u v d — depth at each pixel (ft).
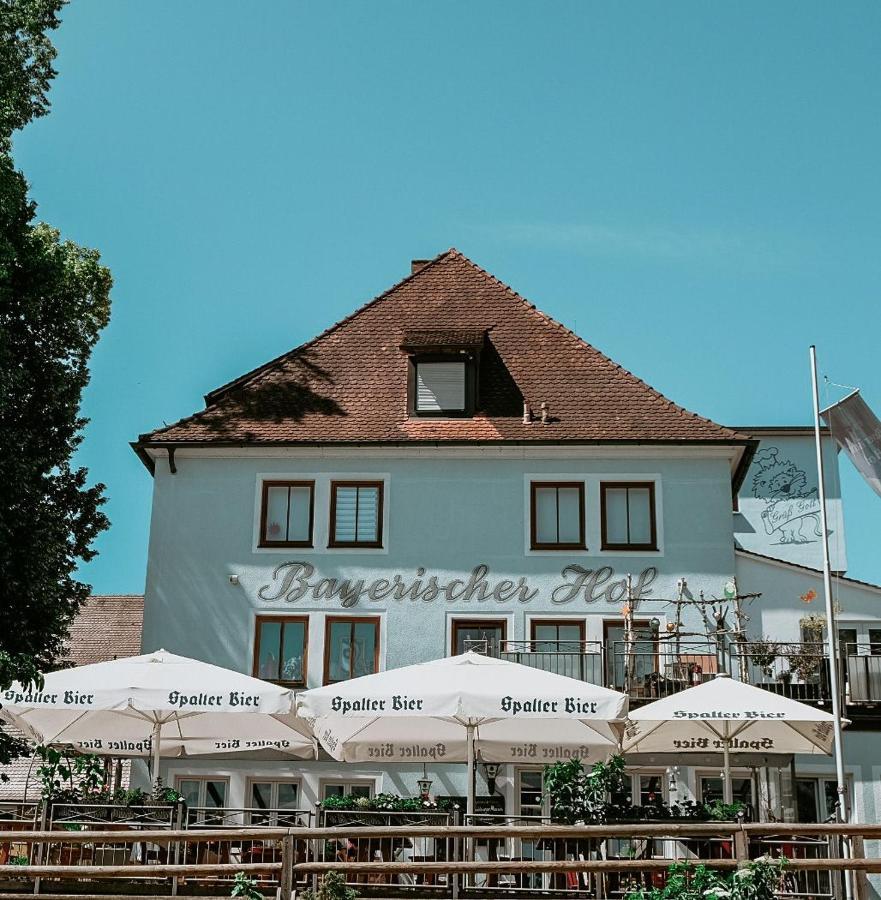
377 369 104.83
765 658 89.81
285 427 99.81
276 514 98.07
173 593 96.58
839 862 42.50
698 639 93.20
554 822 57.88
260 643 95.61
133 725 72.38
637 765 84.48
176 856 53.67
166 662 63.87
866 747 87.97
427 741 70.85
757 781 85.05
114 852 55.11
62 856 54.65
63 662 98.32
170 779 92.22
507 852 81.51
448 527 96.89
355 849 58.44
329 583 96.17
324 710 59.57
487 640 94.63
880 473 90.63
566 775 59.06
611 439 96.94
